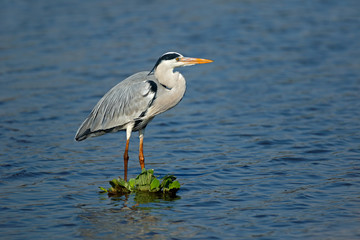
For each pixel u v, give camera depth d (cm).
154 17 3153
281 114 1705
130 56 2420
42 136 1529
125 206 1053
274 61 2359
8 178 1205
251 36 2766
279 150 1380
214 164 1292
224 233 922
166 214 1009
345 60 2353
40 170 1261
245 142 1455
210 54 2461
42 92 1958
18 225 963
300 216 987
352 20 3066
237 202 1060
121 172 1261
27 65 2295
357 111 1703
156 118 1716
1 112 1738
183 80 1219
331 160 1292
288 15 3195
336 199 1062
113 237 915
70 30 2862
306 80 2091
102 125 1216
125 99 1202
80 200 1088
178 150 1410
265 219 977
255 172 1230
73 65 2303
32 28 2895
